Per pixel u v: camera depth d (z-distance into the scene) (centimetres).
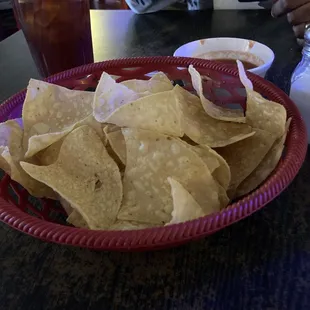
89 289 53
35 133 69
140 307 51
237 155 62
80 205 56
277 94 67
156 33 132
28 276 56
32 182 63
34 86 71
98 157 63
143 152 60
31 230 48
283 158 57
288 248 56
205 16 140
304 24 105
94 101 67
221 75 77
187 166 57
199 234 45
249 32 125
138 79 80
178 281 53
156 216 56
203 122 65
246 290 51
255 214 61
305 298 50
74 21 93
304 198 63
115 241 45
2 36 236
